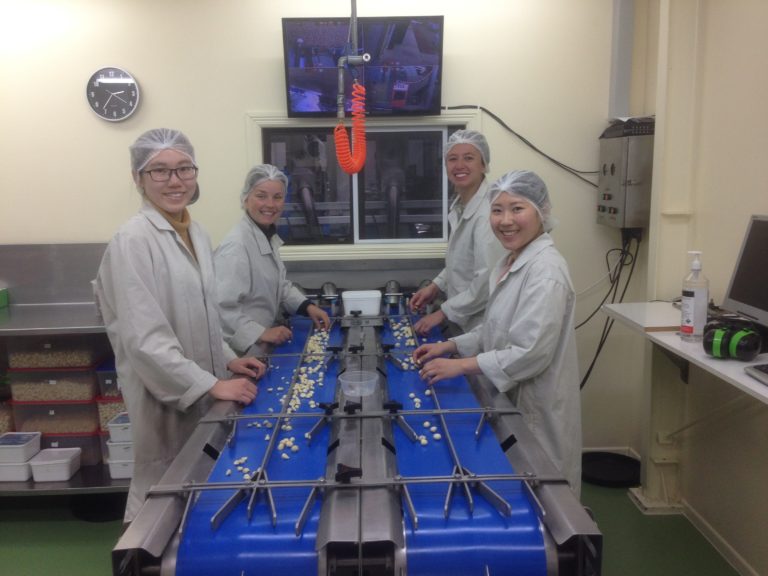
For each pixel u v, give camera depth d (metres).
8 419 2.89
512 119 3.02
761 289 1.94
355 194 3.10
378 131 3.06
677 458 2.79
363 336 2.26
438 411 1.52
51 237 3.04
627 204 2.81
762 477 2.22
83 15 2.87
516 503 1.19
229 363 1.93
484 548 1.10
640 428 3.17
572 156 3.06
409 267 3.11
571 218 3.12
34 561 2.50
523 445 1.40
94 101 2.91
